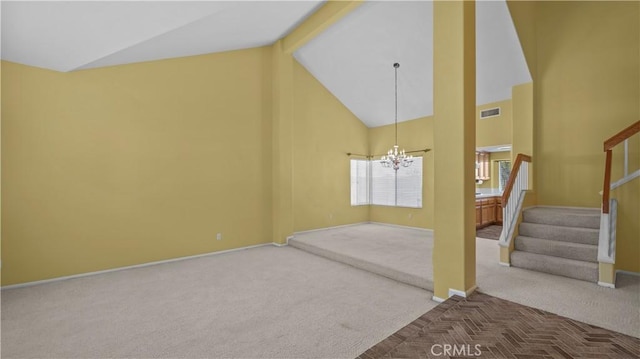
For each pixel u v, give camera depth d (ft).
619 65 13.84
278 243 19.48
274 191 19.90
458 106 9.77
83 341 7.98
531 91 16.19
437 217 10.30
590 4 14.65
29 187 12.10
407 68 19.49
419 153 23.75
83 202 13.33
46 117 12.44
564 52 15.44
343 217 25.46
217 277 13.10
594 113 14.52
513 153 16.79
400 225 25.12
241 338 8.08
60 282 12.48
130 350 7.58
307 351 7.47
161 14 10.71
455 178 9.86
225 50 17.80
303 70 22.82
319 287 11.80
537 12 16.37
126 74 14.43
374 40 18.25
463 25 9.67
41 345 7.80
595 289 10.30
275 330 8.48
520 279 11.31
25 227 12.04
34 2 8.32
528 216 14.16
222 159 17.75
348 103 25.36
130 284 12.24
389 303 10.22
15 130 11.80
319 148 23.82
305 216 22.82
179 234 16.07
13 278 11.82
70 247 13.01
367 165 27.55
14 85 11.76
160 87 15.48
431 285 11.33
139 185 14.83
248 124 18.92
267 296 10.93
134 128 14.67
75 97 13.09
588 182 14.73
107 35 10.95
